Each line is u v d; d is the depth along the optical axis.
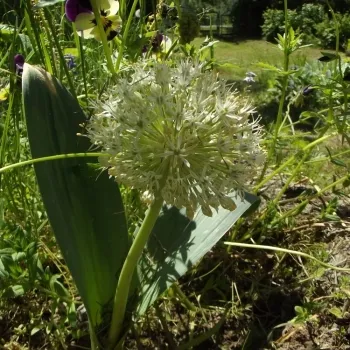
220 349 0.27
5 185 0.32
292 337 0.27
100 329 0.25
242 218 0.33
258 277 0.32
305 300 0.30
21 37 0.38
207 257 0.32
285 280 0.32
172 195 0.20
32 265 0.24
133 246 0.22
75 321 0.24
